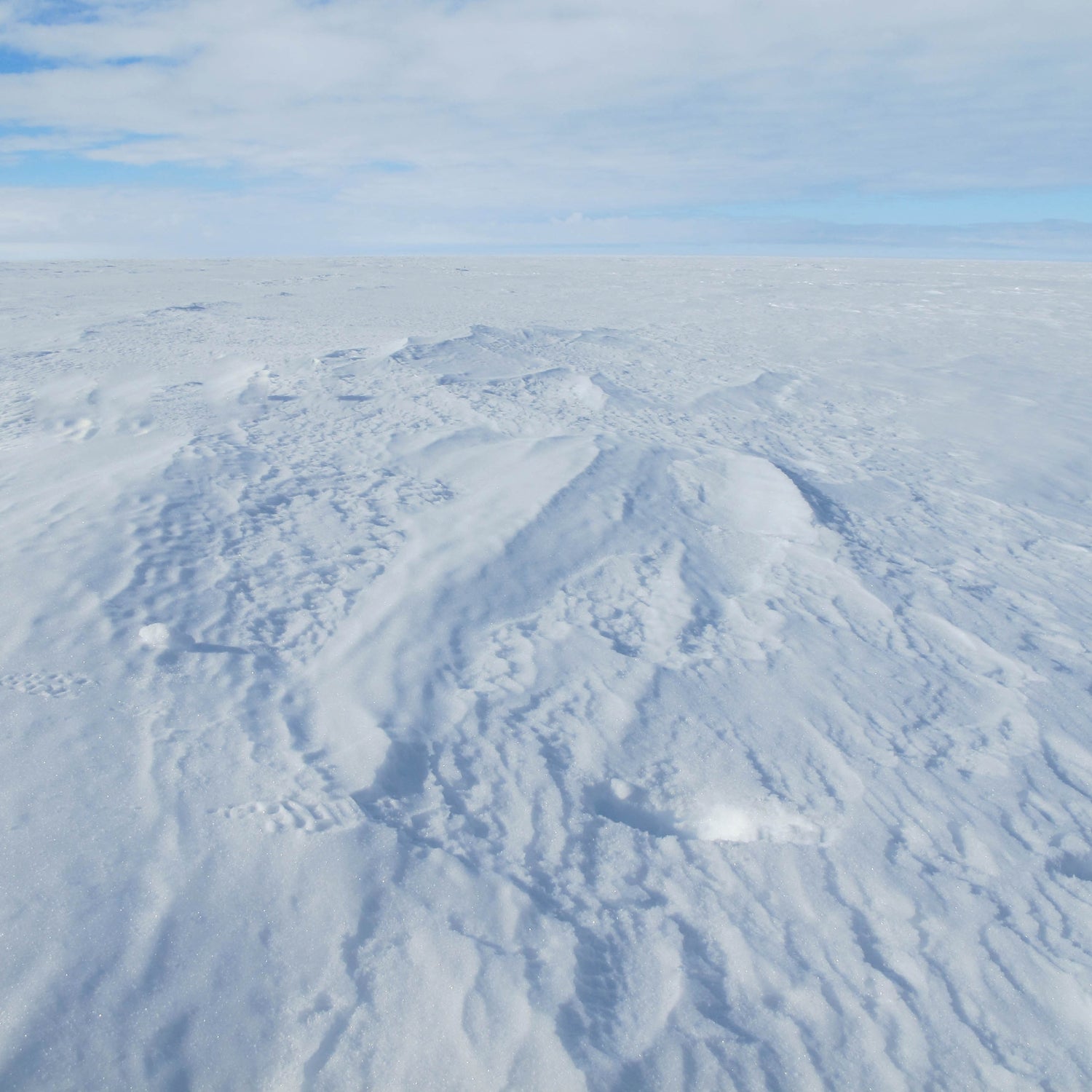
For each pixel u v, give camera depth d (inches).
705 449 288.0
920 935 97.7
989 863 109.7
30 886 92.8
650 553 201.5
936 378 478.6
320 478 232.8
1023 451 332.5
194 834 102.2
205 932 89.7
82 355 432.5
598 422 316.8
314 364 370.6
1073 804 123.0
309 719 128.7
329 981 86.0
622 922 97.8
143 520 189.9
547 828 111.0
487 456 259.6
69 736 117.8
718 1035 83.9
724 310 847.1
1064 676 161.2
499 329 512.1
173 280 1178.6
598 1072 78.2
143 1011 81.3
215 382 348.8
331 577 176.7
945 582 203.5
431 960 88.7
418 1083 77.1
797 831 114.8
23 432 283.1
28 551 171.8
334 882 96.8
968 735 139.3
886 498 266.5
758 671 153.9
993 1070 82.3
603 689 143.4
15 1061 75.9
